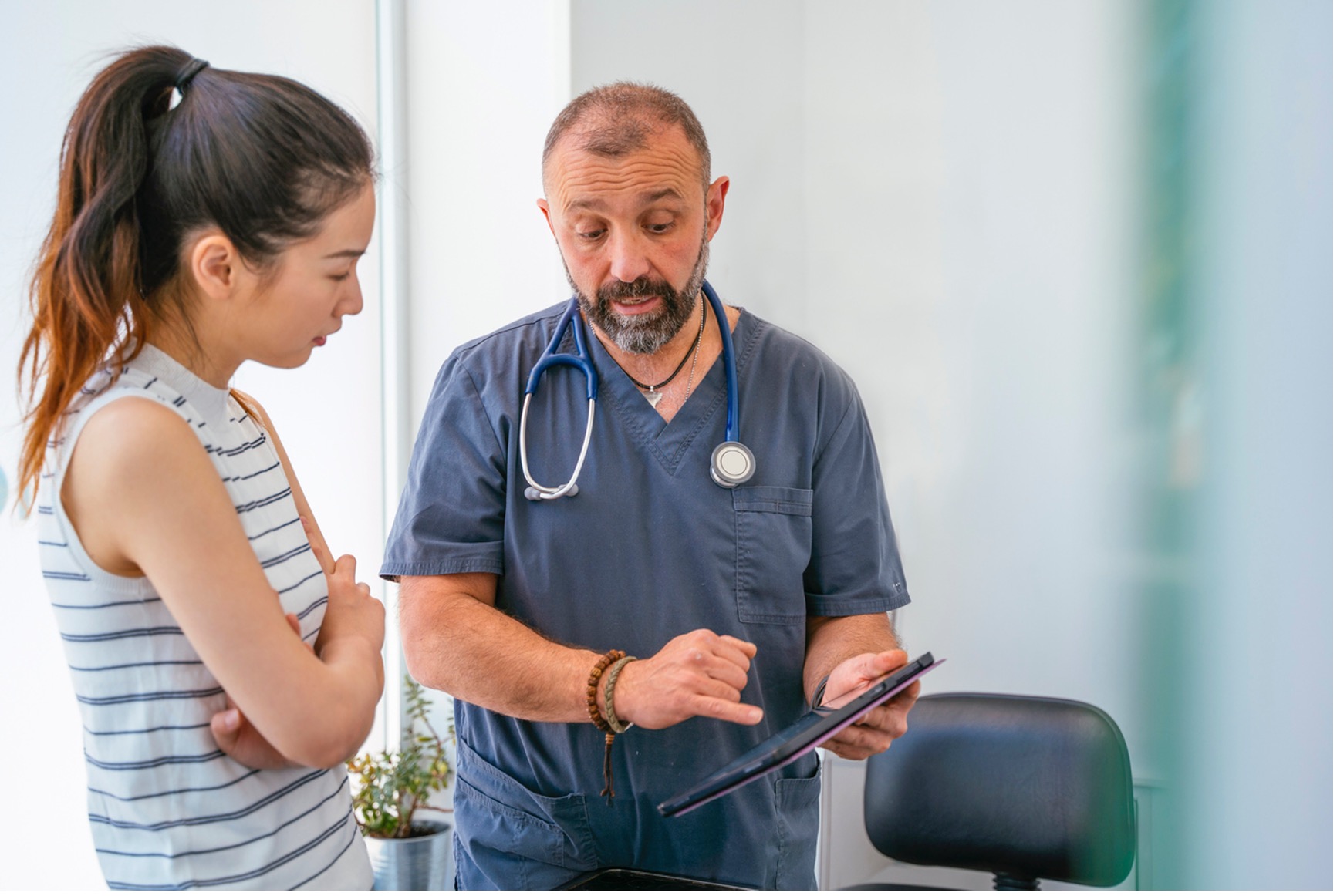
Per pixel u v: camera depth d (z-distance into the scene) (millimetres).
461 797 1274
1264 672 646
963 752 1502
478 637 1111
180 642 769
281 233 755
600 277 1142
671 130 1113
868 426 1357
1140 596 686
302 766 838
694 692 971
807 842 1283
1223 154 645
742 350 1294
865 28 1976
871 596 1287
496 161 2273
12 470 1449
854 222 1985
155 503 710
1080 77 1680
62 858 1531
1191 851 679
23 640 1481
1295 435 636
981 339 1769
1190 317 671
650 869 1218
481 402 1245
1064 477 1672
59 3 1562
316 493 2225
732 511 1225
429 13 2326
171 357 775
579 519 1205
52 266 742
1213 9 638
